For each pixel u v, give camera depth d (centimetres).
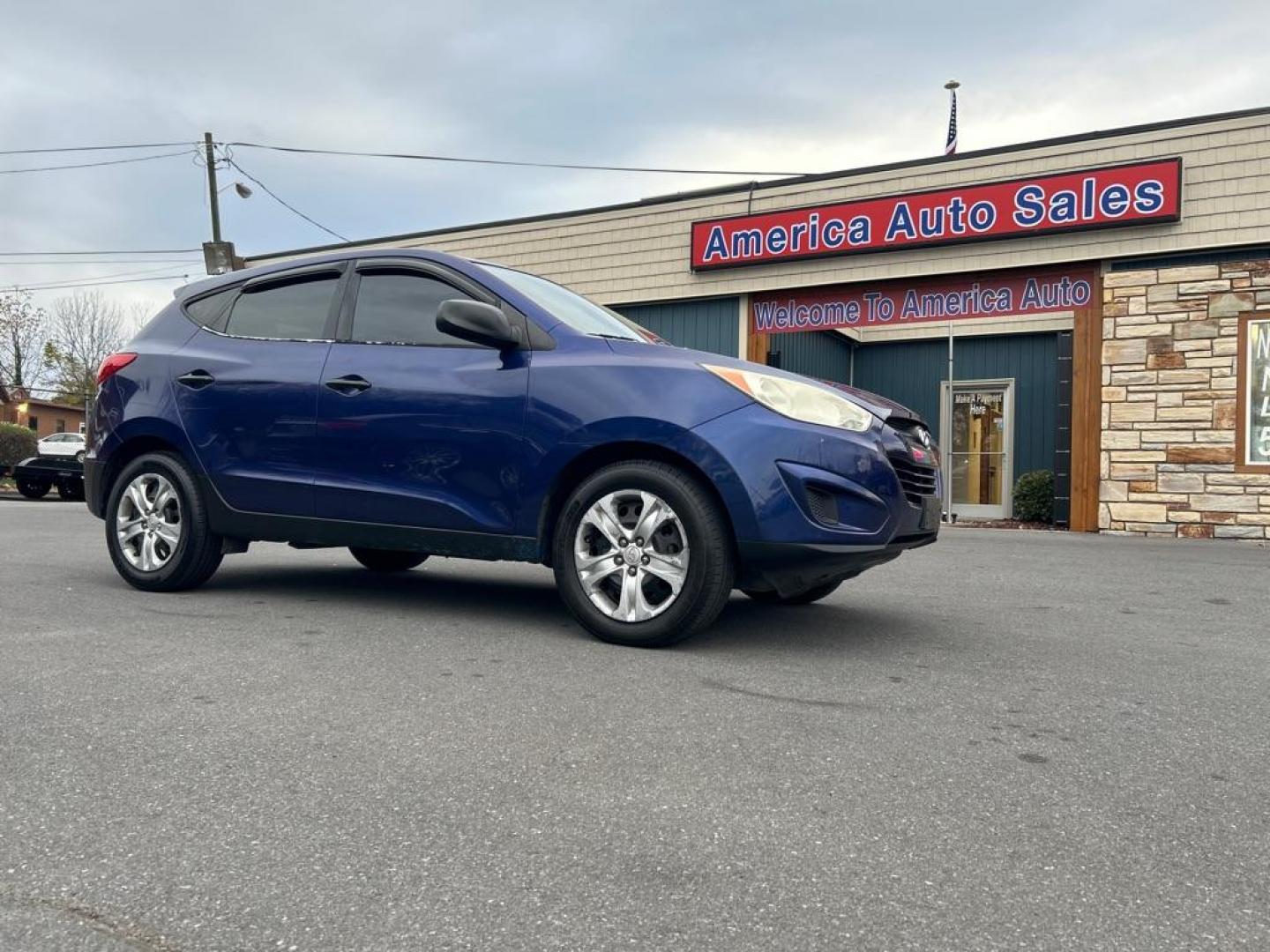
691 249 1239
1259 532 948
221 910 168
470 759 242
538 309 406
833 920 168
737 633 407
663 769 238
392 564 583
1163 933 165
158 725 264
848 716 286
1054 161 1036
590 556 377
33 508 1243
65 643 358
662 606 362
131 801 213
